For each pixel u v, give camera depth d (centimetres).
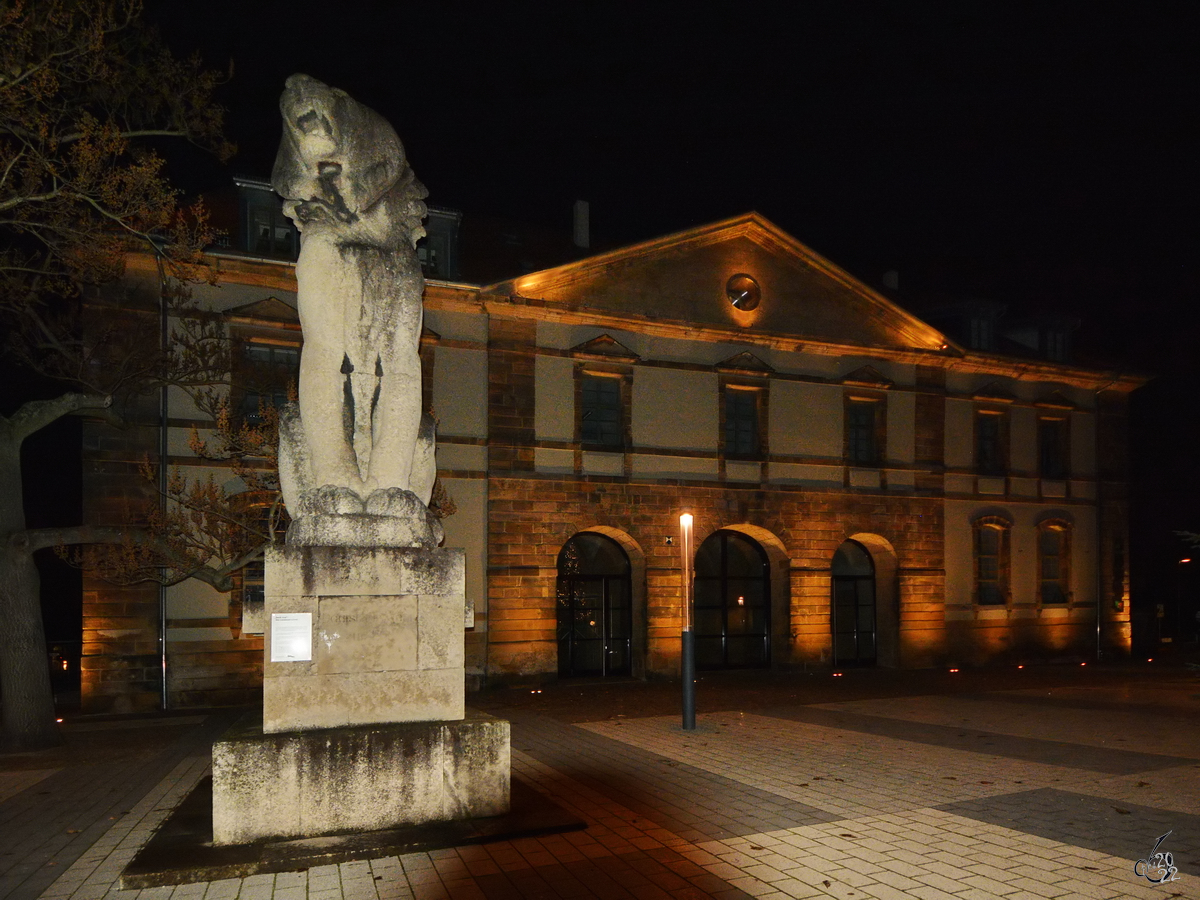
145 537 1574
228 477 2055
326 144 736
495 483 2345
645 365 2566
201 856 655
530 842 732
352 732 707
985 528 3075
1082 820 848
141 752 1410
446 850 698
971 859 723
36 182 1369
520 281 2372
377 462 751
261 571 2050
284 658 702
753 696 2047
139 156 1451
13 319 1741
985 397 3067
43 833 898
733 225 2680
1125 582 3303
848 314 2870
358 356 753
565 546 2530
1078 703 1856
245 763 681
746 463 2672
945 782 1028
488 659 2294
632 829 806
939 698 1966
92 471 1966
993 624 3031
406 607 735
